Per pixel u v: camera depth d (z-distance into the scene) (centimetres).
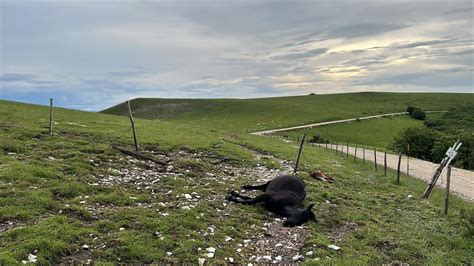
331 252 1209
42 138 2480
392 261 1195
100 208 1381
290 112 16300
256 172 2481
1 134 2422
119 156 2214
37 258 965
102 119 4319
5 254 947
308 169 2891
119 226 1219
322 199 1917
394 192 2400
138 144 2734
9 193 1371
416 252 1269
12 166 1697
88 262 997
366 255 1210
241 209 1573
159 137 3164
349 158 4691
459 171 4788
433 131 8719
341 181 2584
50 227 1128
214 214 1466
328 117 15325
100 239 1112
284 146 4528
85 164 1919
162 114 18350
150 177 1908
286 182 1712
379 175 3183
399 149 8525
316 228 1439
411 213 1814
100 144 2455
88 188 1565
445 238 1412
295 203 1590
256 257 1155
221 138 4216
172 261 1043
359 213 1703
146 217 1309
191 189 1766
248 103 19012
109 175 1836
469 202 2422
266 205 1612
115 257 1027
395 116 17238
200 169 2227
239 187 1942
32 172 1638
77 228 1165
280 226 1435
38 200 1327
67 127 3073
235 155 2939
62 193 1463
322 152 4850
